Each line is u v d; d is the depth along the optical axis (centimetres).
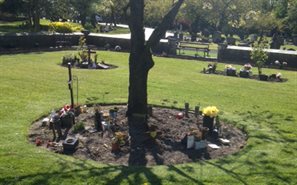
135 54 932
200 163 736
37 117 980
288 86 1677
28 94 1223
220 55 2466
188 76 1773
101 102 1158
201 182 648
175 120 989
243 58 2427
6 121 930
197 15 5400
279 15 5741
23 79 1462
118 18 6494
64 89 1325
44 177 638
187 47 2756
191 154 781
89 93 1289
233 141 884
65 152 757
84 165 695
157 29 920
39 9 3700
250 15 5194
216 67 2062
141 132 874
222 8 5353
